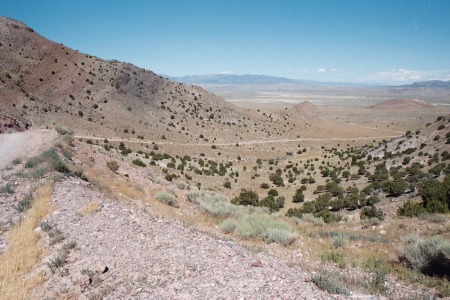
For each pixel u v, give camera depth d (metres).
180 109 154.25
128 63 165.12
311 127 192.25
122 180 21.33
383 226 17.80
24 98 106.56
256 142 138.88
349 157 94.19
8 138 29.92
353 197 36.41
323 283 7.15
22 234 9.76
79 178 16.67
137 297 6.48
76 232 9.86
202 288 6.56
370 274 9.48
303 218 22.09
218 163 92.62
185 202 20.75
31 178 15.04
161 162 69.81
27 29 145.12
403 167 58.53
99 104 126.62
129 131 115.06
